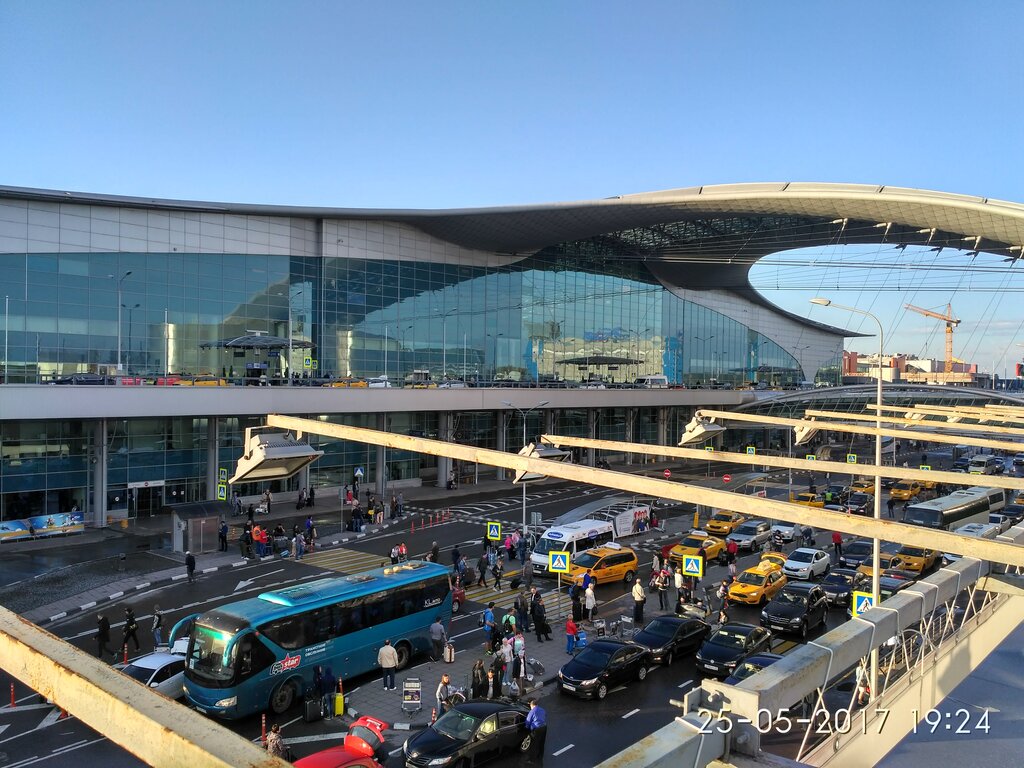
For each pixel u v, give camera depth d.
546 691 21.61
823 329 119.25
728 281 95.75
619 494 62.66
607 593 32.91
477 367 71.25
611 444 16.73
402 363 65.00
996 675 21.48
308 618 20.67
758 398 92.81
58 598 30.09
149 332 50.19
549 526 44.81
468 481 67.88
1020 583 12.98
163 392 44.59
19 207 44.91
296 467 13.09
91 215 47.72
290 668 20.06
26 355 44.91
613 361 76.81
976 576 12.82
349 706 20.33
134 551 38.59
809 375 117.69
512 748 17.17
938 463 82.56
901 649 12.46
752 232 72.06
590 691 20.78
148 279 50.16
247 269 55.25
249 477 12.55
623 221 66.12
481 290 72.06
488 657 24.06
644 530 47.06
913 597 10.63
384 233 63.66
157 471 48.31
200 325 52.66
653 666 23.58
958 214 50.12
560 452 12.11
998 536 13.80
